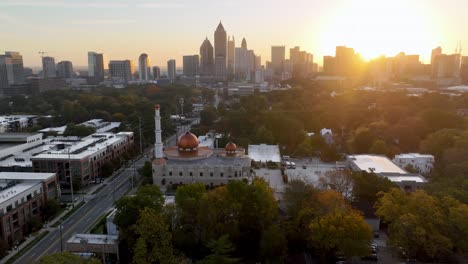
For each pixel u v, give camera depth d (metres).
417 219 99.06
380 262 100.50
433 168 178.25
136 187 166.88
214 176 166.25
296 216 113.50
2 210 112.94
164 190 163.50
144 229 92.69
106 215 132.50
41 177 139.00
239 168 165.12
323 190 127.88
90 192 160.50
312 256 104.81
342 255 102.19
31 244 115.12
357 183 135.00
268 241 98.56
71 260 80.62
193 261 102.44
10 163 171.62
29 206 125.56
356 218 96.94
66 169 164.50
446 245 95.31
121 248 104.44
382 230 120.69
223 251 89.50
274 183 168.00
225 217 110.25
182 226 109.38
